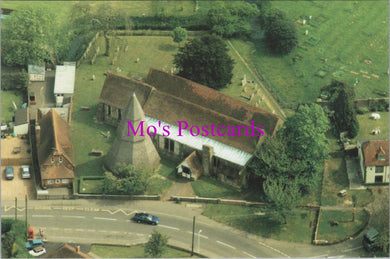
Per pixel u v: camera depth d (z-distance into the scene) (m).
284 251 198.50
